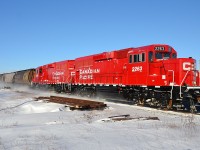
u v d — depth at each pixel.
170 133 10.59
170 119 14.66
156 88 20.58
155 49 21.06
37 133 10.79
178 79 18.75
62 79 39.09
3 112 20.61
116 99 26.11
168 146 8.62
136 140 9.37
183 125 12.43
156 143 8.98
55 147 8.52
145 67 21.17
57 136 10.16
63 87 39.09
